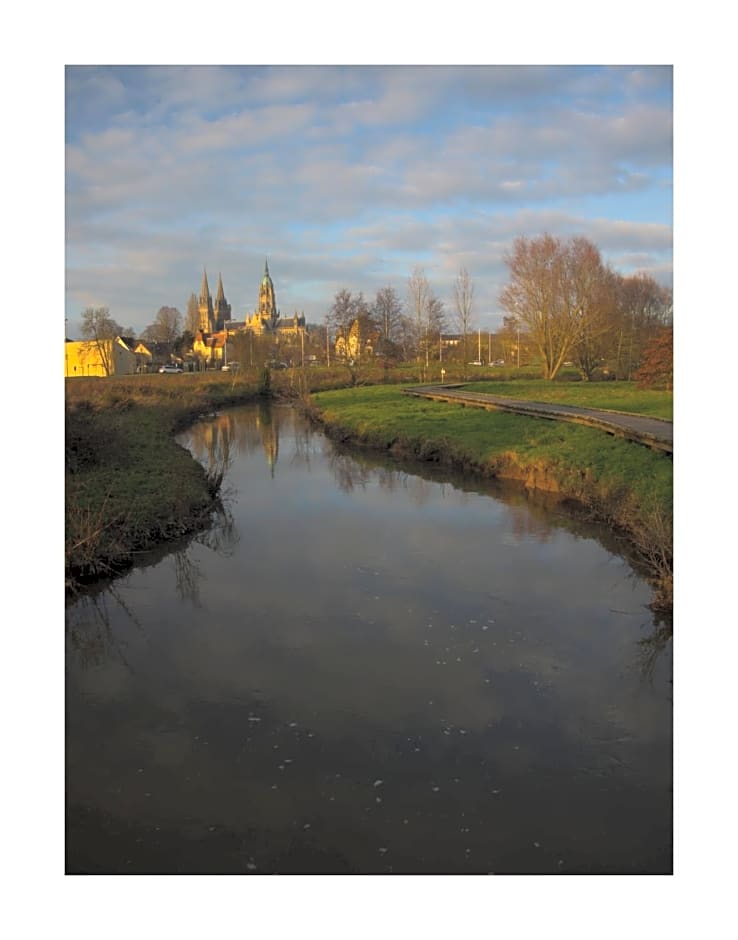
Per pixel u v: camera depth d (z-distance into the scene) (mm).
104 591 11266
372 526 15219
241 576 11875
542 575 11672
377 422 30469
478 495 18359
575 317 52125
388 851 5621
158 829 5871
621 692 7926
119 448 19094
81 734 7195
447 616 9992
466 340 63906
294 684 8141
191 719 7453
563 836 5754
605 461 17688
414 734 7129
